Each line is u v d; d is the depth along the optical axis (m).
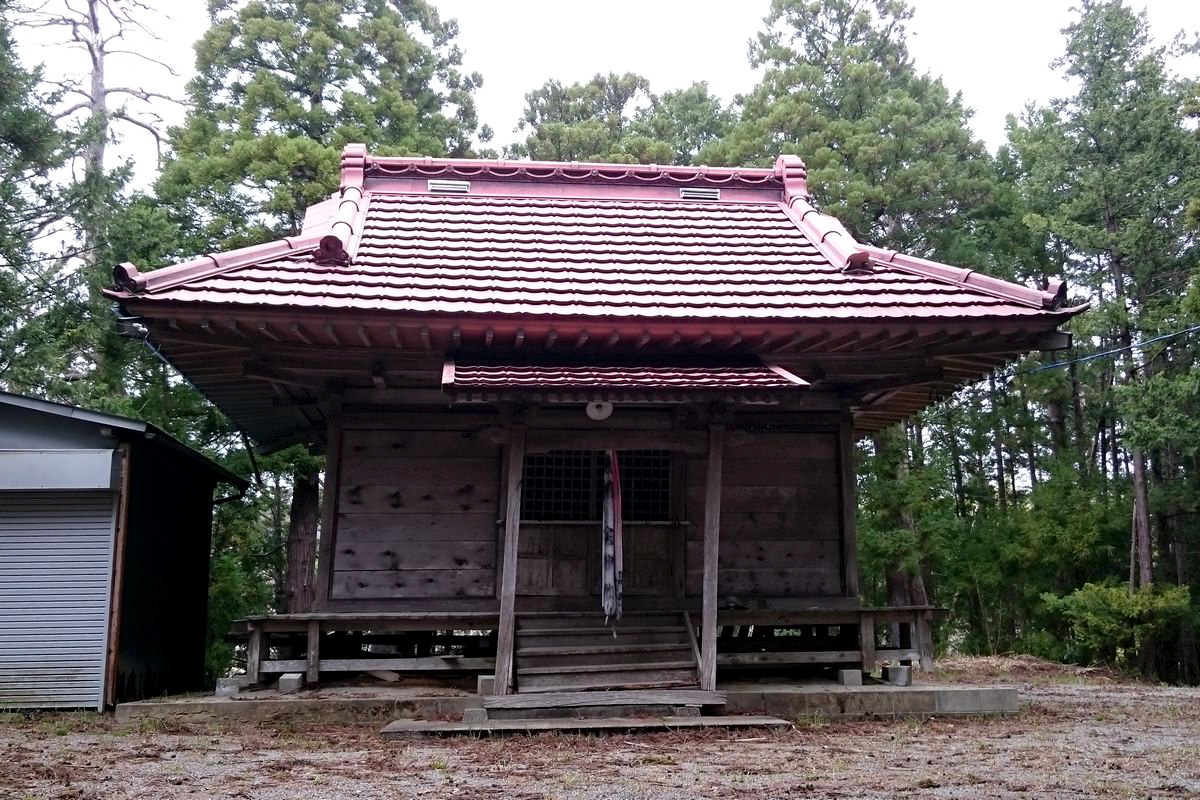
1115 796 5.24
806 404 10.80
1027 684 15.66
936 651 25.61
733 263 10.71
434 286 9.34
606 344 9.43
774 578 10.48
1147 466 25.44
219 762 6.53
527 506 10.22
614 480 9.45
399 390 10.32
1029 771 6.12
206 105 21.03
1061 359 26.25
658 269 10.35
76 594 10.01
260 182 18.95
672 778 5.86
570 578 10.12
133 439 10.49
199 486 13.47
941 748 7.19
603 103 34.94
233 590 18.58
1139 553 22.06
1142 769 6.18
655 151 27.42
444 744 7.37
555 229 11.40
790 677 10.18
